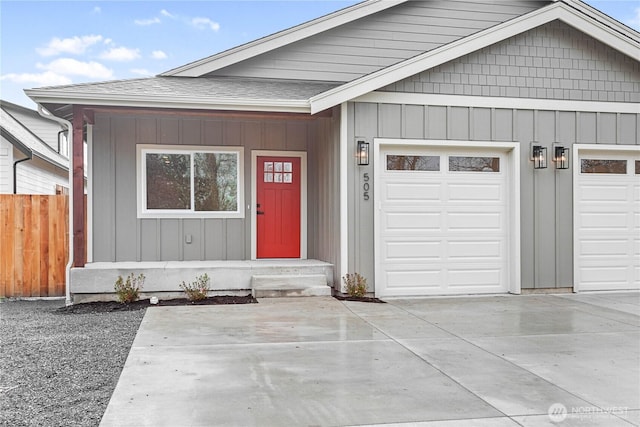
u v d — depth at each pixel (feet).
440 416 11.27
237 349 16.58
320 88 30.76
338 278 27.12
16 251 28.84
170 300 25.94
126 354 16.17
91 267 26.25
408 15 34.45
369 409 11.65
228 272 27.04
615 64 29.14
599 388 13.10
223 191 31.63
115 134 30.27
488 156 28.58
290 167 32.40
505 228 28.73
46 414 11.41
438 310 23.53
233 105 25.72
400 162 27.76
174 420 10.97
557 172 28.66
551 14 27.91
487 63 27.89
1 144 38.27
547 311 23.40
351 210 26.76
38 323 21.12
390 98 26.99
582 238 29.25
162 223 30.83
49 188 50.39
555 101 28.53
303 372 14.28
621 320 21.45
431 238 27.96
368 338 18.16
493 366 14.93
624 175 29.73
